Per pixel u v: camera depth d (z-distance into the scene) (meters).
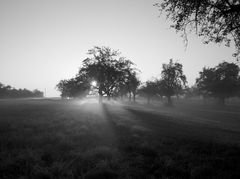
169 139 12.26
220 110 52.34
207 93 79.62
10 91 176.62
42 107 43.41
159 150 9.69
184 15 11.68
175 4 11.65
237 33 12.35
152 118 25.27
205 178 6.59
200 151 9.86
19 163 7.37
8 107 43.22
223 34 12.18
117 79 54.53
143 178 6.54
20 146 9.77
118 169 7.07
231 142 12.07
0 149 9.17
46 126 15.95
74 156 8.32
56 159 8.01
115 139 11.82
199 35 12.50
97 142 10.98
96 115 26.33
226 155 9.23
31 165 7.12
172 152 9.46
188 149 10.16
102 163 7.31
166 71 69.38
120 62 55.38
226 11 11.16
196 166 7.54
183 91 115.38
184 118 27.78
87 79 56.66
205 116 34.31
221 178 6.55
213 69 76.62
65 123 17.92
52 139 11.24
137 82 58.41
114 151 9.05
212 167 7.46
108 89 57.31
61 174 6.51
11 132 13.08
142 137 12.56
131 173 6.73
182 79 69.19
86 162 7.68
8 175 6.52
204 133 15.52
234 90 70.94
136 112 34.12
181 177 6.65
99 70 53.22
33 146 9.80
